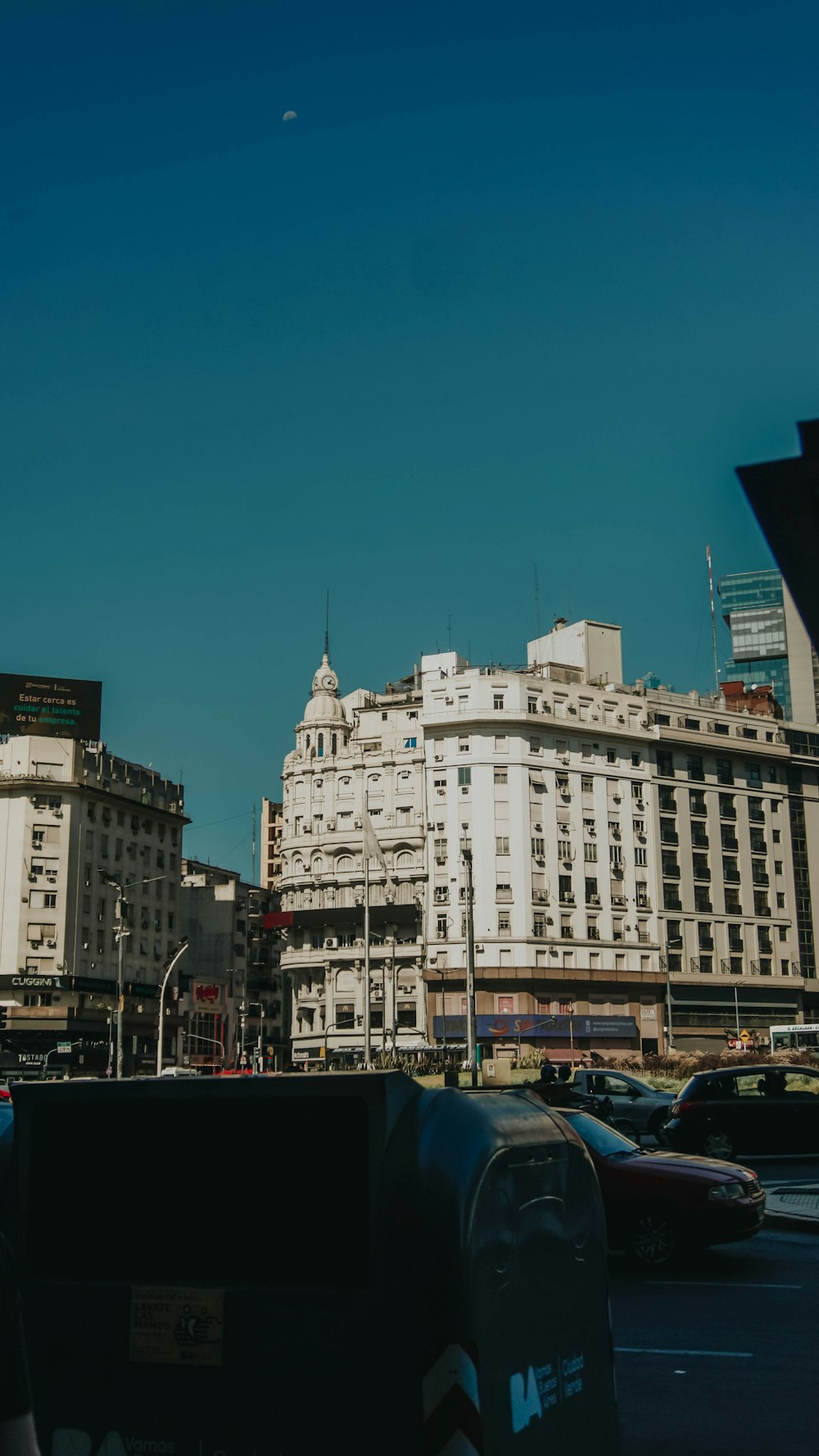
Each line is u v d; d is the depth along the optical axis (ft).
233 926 385.29
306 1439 14.05
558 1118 17.21
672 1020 326.65
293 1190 14.85
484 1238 14.32
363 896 337.11
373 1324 14.05
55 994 279.90
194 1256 15.03
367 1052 240.73
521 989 309.42
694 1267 45.24
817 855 365.61
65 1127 15.96
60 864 288.71
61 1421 15.01
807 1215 55.98
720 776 353.10
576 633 357.41
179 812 338.54
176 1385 14.67
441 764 326.24
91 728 302.45
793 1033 240.94
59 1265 15.53
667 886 336.70
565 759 329.11
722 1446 23.84
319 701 363.97
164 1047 317.83
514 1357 14.57
